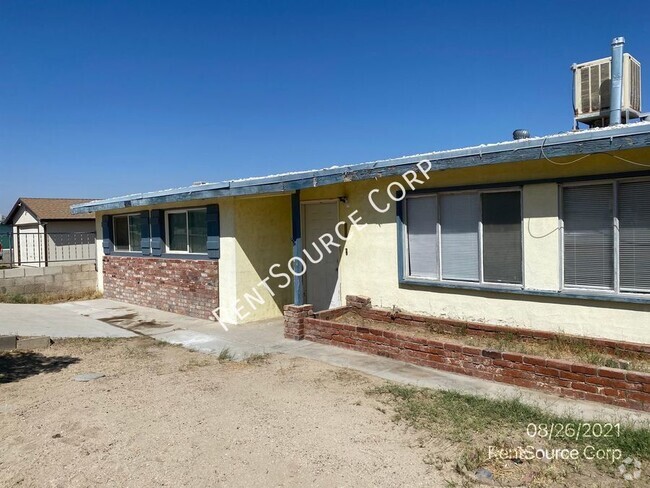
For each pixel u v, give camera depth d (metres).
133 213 13.46
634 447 4.21
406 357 7.08
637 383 5.09
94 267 15.62
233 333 9.38
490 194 7.62
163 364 7.32
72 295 14.81
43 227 22.66
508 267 7.48
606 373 5.27
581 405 5.26
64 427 5.00
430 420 4.94
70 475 4.05
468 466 4.03
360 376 6.46
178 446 4.54
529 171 7.11
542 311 7.11
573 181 6.71
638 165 6.14
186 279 11.44
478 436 4.57
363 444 4.49
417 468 4.05
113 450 4.48
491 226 7.62
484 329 7.43
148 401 5.71
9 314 11.03
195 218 11.48
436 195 8.25
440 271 8.27
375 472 4.00
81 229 23.67
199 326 10.15
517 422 4.82
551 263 6.98
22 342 8.22
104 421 5.13
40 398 5.85
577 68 7.74
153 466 4.18
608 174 6.39
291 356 7.59
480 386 5.96
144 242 12.83
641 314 6.25
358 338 7.74
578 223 6.77
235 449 4.46
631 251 6.34
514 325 7.39
